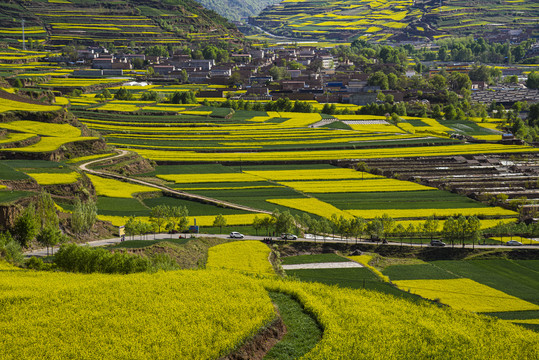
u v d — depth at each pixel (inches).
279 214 6540.4
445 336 3523.6
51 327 2928.2
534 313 4655.5
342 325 3462.1
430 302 4392.2
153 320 3078.2
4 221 4877.0
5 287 3408.0
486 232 6825.8
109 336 2869.1
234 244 5807.1
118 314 3122.5
